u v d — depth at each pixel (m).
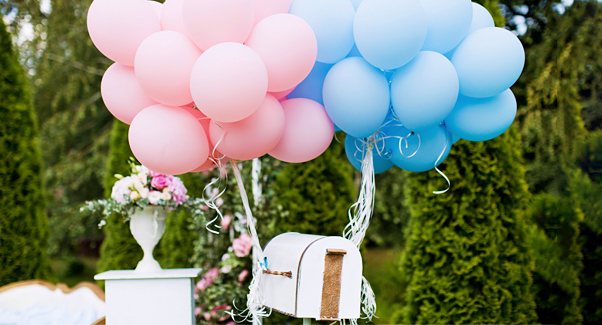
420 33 1.37
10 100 3.26
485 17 1.75
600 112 3.80
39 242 3.38
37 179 3.42
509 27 4.85
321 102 1.71
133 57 1.42
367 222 1.75
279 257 1.77
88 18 1.41
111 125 7.16
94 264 7.57
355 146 1.92
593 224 2.78
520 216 2.69
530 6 4.67
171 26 1.46
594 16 3.46
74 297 2.45
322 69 1.65
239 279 2.96
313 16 1.48
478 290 2.67
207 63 1.22
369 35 1.38
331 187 3.22
